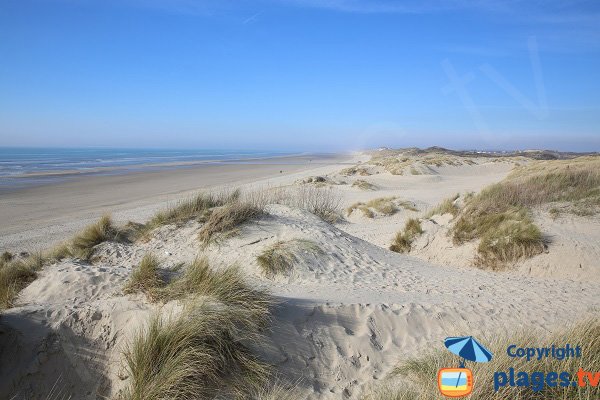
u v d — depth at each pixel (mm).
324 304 5328
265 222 9375
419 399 3557
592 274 8461
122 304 4703
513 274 9164
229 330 4223
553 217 10797
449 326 5445
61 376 4020
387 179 35031
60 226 18250
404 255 10898
